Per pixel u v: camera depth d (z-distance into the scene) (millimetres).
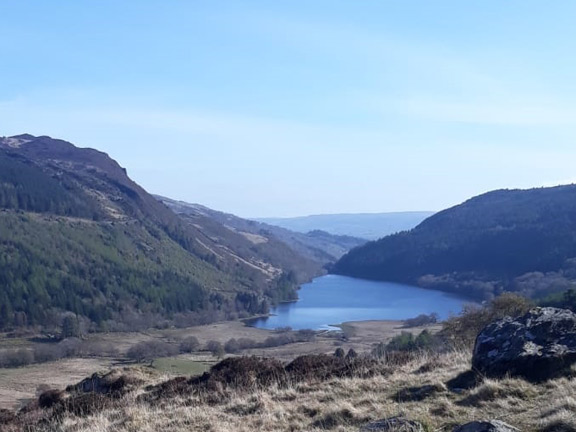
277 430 8172
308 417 8633
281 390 10320
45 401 12688
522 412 7484
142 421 9328
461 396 8516
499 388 8273
